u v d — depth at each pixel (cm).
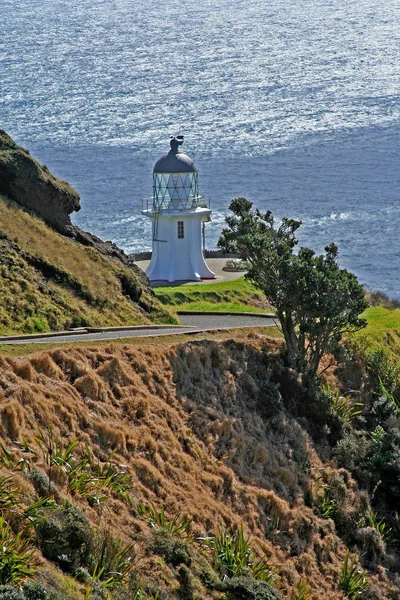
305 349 8631
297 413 8100
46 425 6091
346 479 7594
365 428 8438
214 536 6266
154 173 14950
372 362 9188
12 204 10369
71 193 11162
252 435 7481
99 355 7106
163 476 6488
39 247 9906
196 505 6406
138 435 6631
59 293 9306
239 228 8900
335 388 8725
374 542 7112
